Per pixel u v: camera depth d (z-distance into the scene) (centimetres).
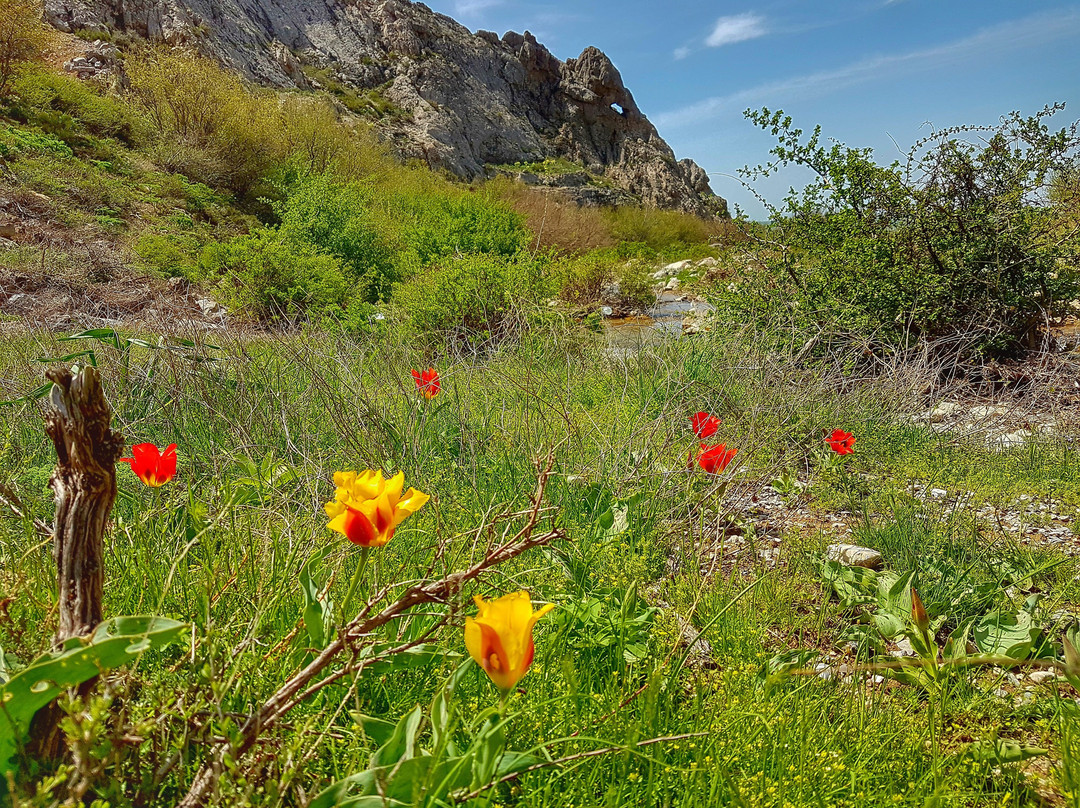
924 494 412
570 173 5112
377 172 2519
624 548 288
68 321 667
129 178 1692
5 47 1762
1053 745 195
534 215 2550
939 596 281
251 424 390
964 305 737
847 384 621
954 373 679
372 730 137
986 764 185
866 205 804
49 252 1059
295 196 1548
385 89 4822
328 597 192
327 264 1123
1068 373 629
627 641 213
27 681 110
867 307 751
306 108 2408
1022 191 737
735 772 169
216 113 2006
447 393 516
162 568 217
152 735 128
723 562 327
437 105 4859
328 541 238
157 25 3338
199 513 232
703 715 188
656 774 163
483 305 857
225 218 1753
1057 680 229
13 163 1416
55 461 346
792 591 289
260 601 188
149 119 1958
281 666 165
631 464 387
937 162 767
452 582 144
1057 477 452
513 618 118
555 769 153
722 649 242
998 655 240
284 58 4169
